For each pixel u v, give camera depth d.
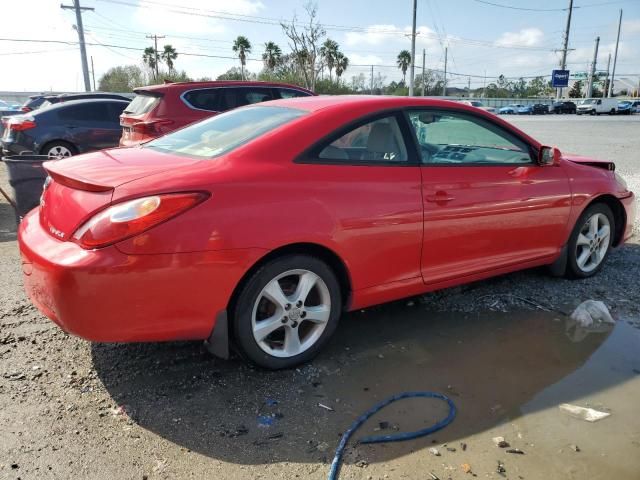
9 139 10.59
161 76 52.59
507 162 4.13
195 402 2.92
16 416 2.75
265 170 2.99
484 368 3.35
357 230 3.23
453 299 4.41
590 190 4.55
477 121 3.97
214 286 2.80
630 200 5.03
